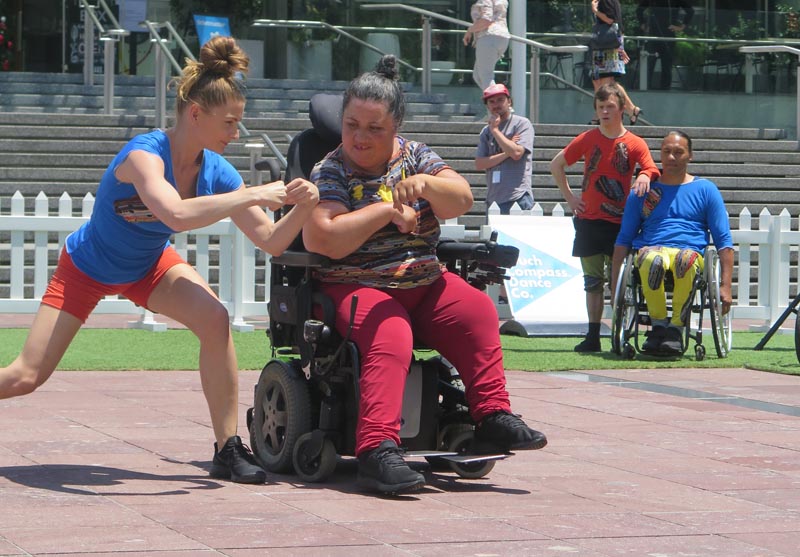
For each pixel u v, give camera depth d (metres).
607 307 21.14
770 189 27.86
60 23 34.16
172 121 27.00
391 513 7.68
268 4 31.75
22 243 18.98
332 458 8.50
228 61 8.10
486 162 20.92
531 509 7.86
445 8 33.19
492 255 8.76
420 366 8.68
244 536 6.97
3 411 11.12
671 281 15.96
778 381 14.24
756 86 31.80
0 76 29.59
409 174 8.73
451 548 6.83
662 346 15.90
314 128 9.08
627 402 12.47
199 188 8.36
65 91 29.44
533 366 15.26
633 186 16.03
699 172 27.98
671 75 31.42
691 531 7.36
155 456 9.30
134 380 13.30
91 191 24.11
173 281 8.58
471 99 31.30
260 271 21.39
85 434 10.10
